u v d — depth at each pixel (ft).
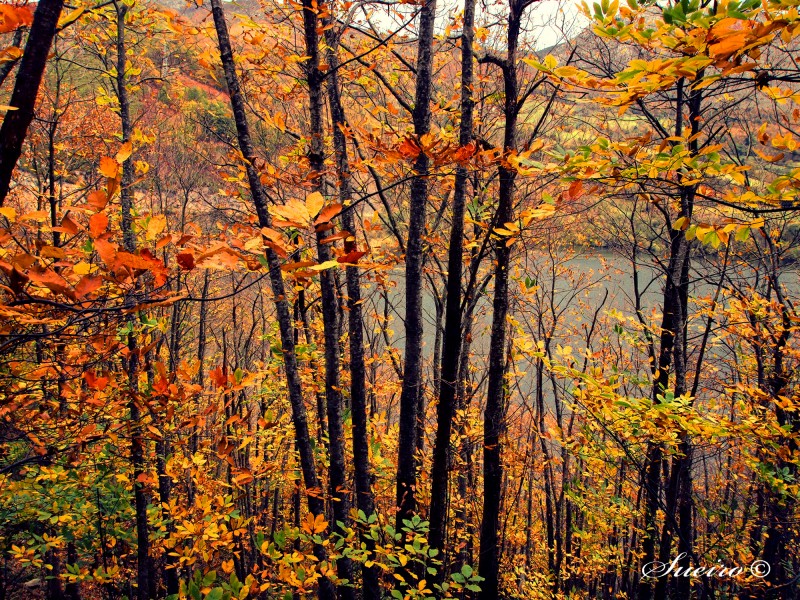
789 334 20.18
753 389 16.38
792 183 6.86
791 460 13.20
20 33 9.93
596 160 7.59
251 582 10.81
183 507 17.70
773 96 6.67
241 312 49.08
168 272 4.46
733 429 13.23
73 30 18.84
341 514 17.11
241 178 16.05
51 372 8.68
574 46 17.07
